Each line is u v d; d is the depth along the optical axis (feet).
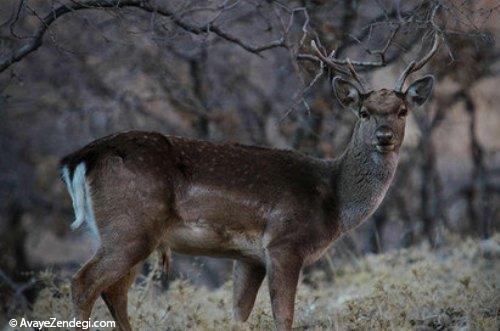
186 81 110.01
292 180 70.44
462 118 131.44
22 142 115.44
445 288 83.56
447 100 116.57
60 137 115.65
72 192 68.74
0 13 96.94
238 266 72.59
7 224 112.98
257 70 113.50
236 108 111.45
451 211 121.08
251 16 103.14
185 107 109.91
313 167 71.77
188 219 68.95
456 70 111.04
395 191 114.93
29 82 110.32
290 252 69.36
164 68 105.81
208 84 110.73
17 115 110.42
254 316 75.31
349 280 93.76
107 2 80.59
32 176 115.34
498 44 111.24
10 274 110.32
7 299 92.38
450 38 103.04
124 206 67.26
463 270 89.04
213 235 69.51
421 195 114.93
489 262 92.07
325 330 74.13
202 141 70.38
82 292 66.64
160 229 68.03
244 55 112.47
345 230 71.51
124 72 110.73
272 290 69.00
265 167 70.38
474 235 109.50
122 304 70.33
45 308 80.02
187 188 68.74
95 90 112.37
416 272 81.82
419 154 116.78
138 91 112.88
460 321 71.67
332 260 105.29
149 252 67.67
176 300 81.71
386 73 113.19
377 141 69.10
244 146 71.20
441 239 106.22
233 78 112.16
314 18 97.50
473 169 118.62
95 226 67.82
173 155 68.80
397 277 88.63
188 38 97.19
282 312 68.74
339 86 72.13
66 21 99.25
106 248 67.15
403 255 100.17
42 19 80.18
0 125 109.60
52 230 116.47
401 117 70.38
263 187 69.77
